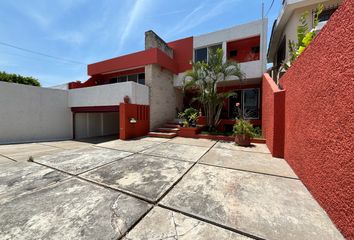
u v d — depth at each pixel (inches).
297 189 95.3
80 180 110.8
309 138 93.4
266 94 229.5
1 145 279.6
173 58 406.3
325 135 75.0
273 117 165.0
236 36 330.6
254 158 161.2
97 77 416.8
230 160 155.0
